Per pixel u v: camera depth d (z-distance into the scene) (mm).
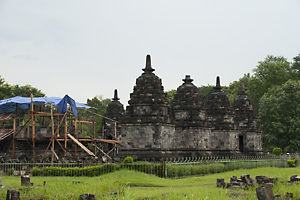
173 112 56781
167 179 36094
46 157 50531
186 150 54719
